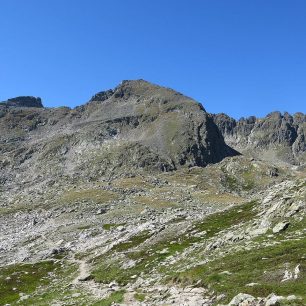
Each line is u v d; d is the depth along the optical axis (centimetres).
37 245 11125
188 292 3675
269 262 3788
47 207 19675
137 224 10969
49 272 7269
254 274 3550
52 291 5509
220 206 17250
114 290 4684
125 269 5722
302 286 2989
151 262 5575
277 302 2705
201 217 7988
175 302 3488
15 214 18850
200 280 3862
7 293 6091
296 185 6675
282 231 4884
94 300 4262
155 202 18612
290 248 4056
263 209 6469
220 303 3131
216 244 5294
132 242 7462
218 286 3500
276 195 6756
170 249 6031
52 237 11862
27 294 5741
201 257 4953
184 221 8181
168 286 4175
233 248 4781
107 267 6156
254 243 4709
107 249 7562
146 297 3912
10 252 10744
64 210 17875
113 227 11362
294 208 5300
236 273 3759
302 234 4572
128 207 17025
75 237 11062
